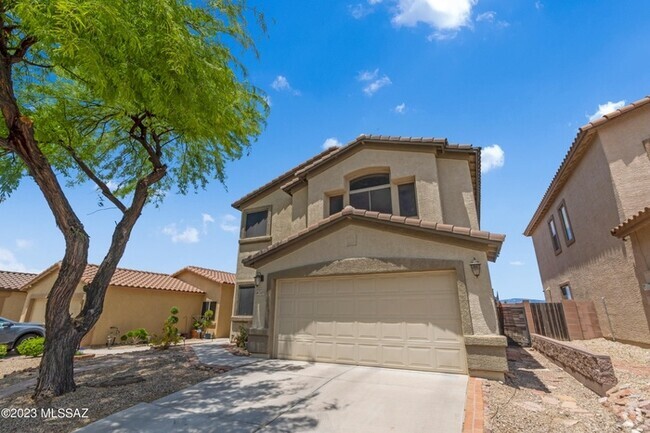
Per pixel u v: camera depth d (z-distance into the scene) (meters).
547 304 14.23
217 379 8.25
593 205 14.00
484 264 8.49
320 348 10.15
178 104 7.31
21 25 6.11
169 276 26.11
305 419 5.48
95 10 5.03
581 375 7.77
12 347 15.86
